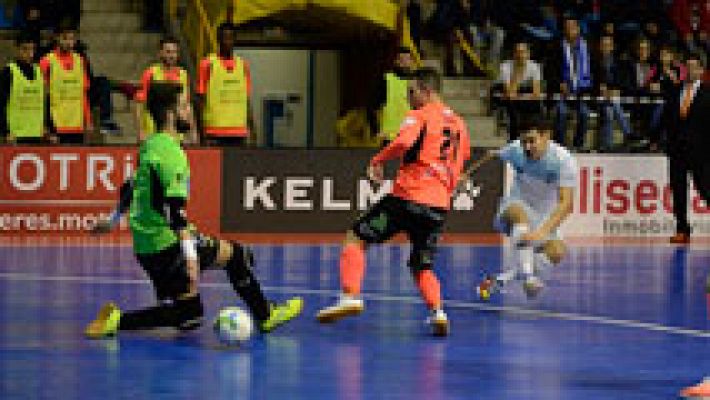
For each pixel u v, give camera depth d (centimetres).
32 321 1623
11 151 2805
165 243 1482
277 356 1409
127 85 3128
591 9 3712
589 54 3466
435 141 1574
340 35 3569
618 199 3162
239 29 3447
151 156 1456
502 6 3622
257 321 1593
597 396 1220
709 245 2972
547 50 3453
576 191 3127
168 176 1445
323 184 2936
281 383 1251
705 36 3753
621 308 1852
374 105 3388
